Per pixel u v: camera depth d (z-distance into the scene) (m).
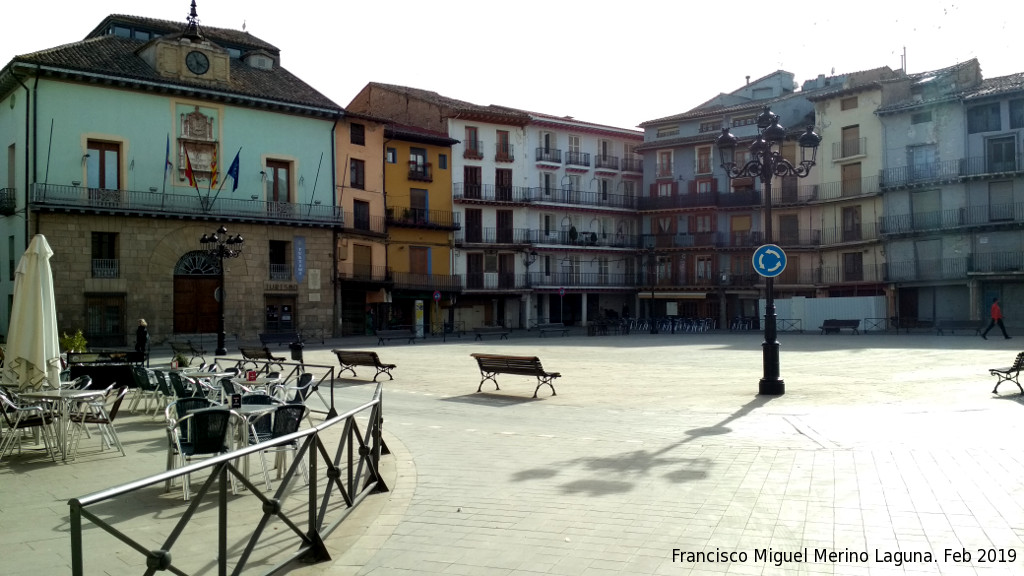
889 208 54.47
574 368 24.50
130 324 38.94
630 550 6.16
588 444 10.96
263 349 20.88
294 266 45.12
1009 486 7.81
